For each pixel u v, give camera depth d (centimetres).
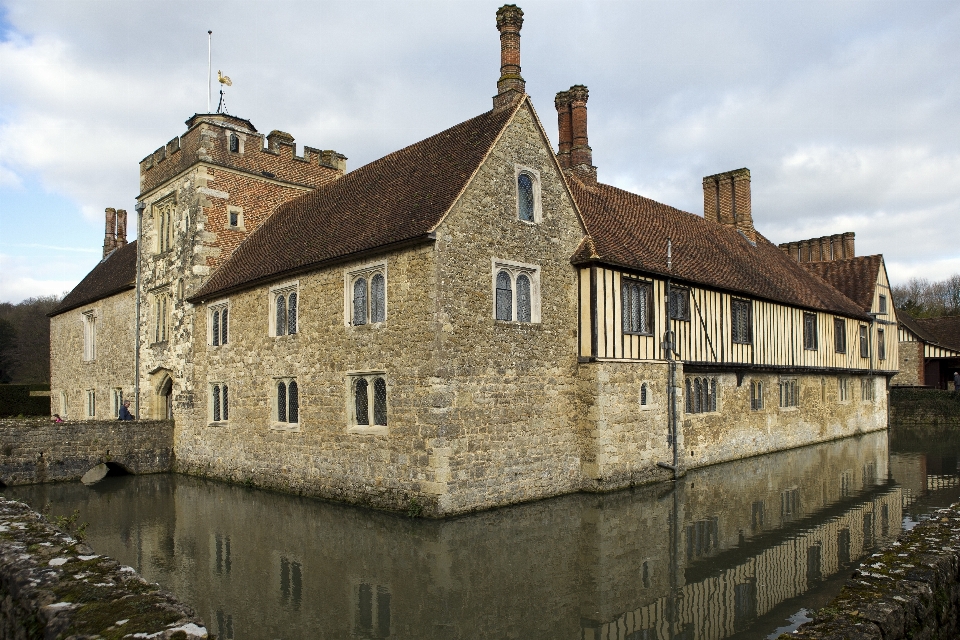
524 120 1410
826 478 1611
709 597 805
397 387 1259
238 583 863
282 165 2097
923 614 495
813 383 2348
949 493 1414
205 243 1888
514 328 1338
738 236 2417
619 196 1961
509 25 1443
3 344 4809
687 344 1684
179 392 1928
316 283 1469
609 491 1429
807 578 872
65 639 407
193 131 1939
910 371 3841
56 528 652
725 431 1867
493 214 1319
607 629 709
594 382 1429
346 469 1364
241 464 1672
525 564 927
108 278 2622
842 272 2933
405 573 892
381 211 1438
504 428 1299
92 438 1812
